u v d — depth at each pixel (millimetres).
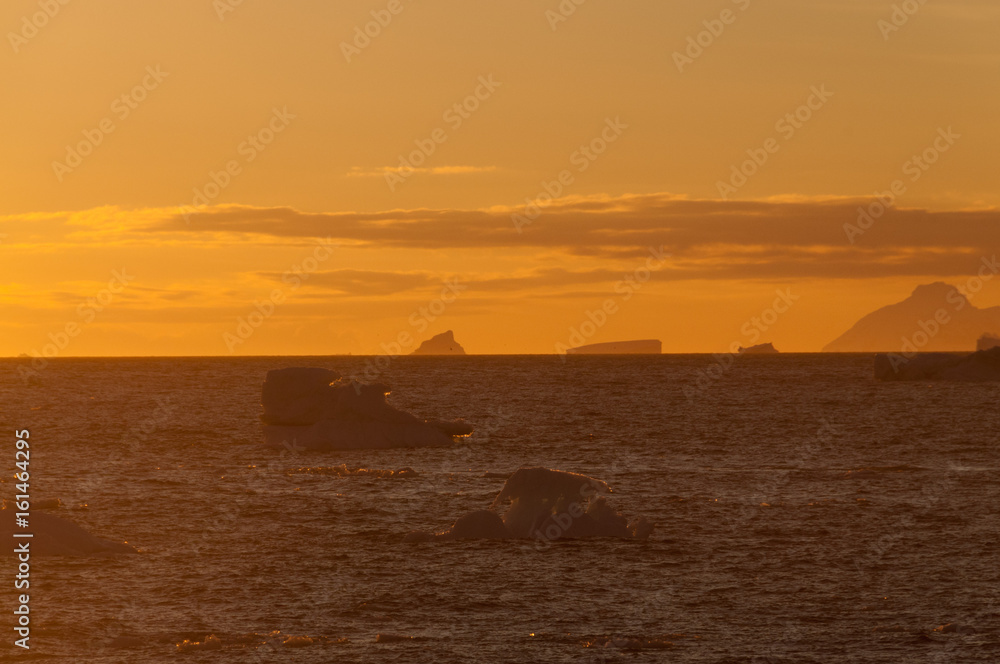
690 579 63188
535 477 79000
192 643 50281
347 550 71250
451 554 69750
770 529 78000
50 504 87562
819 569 65688
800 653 49594
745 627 53688
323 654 49125
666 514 84312
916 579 63094
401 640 51344
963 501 90438
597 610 56875
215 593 59906
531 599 58969
